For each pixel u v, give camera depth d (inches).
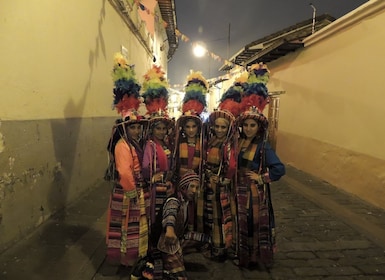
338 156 256.4
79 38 203.2
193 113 117.0
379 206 203.0
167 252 105.4
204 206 124.0
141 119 111.4
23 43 136.6
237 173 121.6
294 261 130.0
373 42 210.7
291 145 362.9
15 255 123.5
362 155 222.5
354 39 233.6
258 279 115.9
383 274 120.5
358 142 228.1
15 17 130.6
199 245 127.1
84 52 213.0
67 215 170.1
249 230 121.2
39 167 151.9
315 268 124.3
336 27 255.0
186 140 119.4
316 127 298.5
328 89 275.0
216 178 121.3
